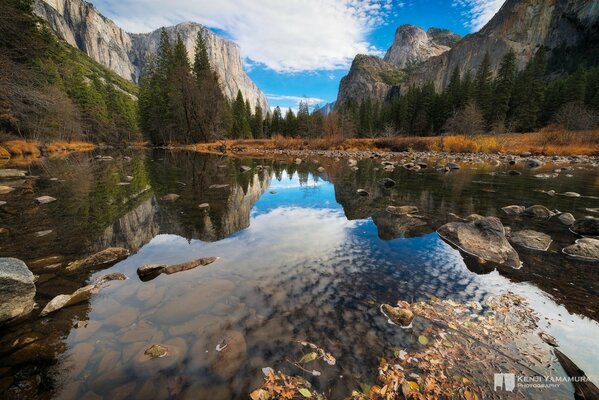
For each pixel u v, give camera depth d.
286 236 7.01
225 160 28.55
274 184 14.88
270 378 2.77
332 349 3.16
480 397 2.60
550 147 39.06
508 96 58.69
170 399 2.54
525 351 3.19
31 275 4.01
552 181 15.88
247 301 4.08
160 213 8.98
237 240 6.71
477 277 4.95
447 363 3.00
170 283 4.59
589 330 3.56
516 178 17.02
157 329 3.44
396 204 10.46
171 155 34.69
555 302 4.19
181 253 5.89
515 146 41.47
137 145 69.31
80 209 9.33
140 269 4.82
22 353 3.06
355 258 5.69
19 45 24.23
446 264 5.44
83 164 23.94
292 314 3.80
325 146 51.22
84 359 2.98
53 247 6.14
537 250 6.16
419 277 4.93
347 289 4.48
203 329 3.45
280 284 4.61
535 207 8.91
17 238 6.66
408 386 2.70
